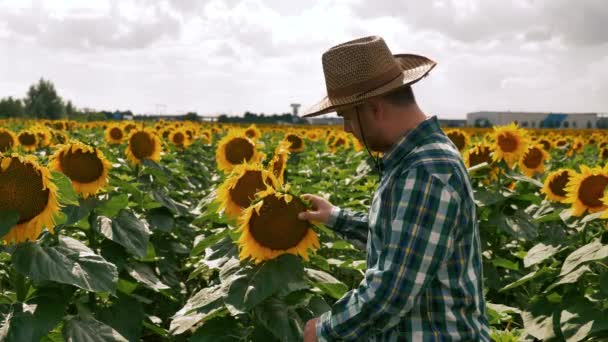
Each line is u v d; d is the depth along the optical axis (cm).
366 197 927
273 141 2200
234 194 429
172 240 771
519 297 641
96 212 531
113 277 364
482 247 677
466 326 288
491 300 659
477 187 698
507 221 654
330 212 381
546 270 523
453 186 274
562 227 683
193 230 854
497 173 722
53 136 1397
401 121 294
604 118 10862
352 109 302
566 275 470
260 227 378
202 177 1327
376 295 273
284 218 378
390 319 277
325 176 1227
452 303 285
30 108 9675
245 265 386
